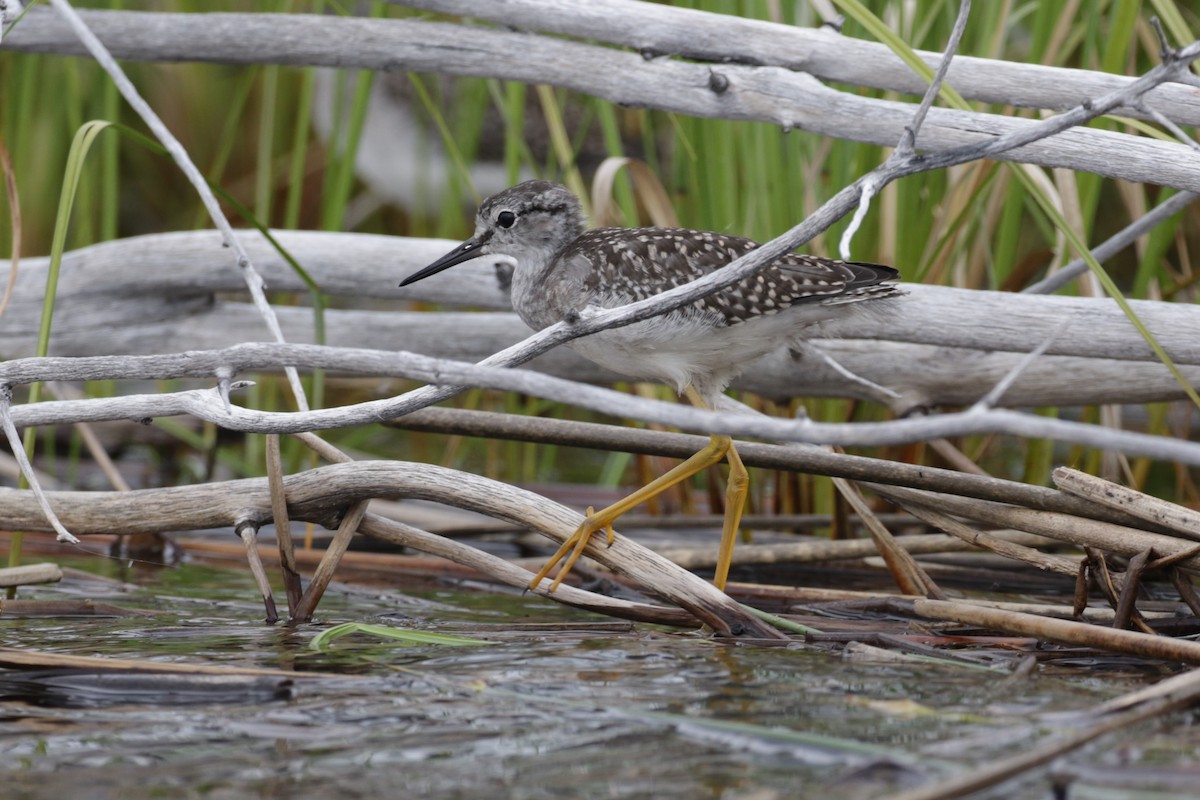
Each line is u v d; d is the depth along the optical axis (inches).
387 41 400.5
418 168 654.5
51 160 645.3
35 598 360.2
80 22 339.0
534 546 446.3
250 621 335.9
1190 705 243.8
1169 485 511.8
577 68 390.0
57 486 494.6
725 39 377.4
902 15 412.8
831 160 442.6
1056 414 458.6
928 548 388.5
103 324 460.8
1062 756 219.3
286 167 724.0
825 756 227.6
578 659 293.7
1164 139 339.9
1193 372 410.3
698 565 402.6
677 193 488.7
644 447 359.3
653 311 281.0
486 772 224.4
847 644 303.1
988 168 389.1
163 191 737.0
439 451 590.6
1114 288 307.7
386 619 342.6
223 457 557.3
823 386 438.3
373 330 464.4
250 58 414.0
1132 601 311.1
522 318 394.0
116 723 249.8
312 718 252.4
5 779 222.1
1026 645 303.9
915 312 379.9
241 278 449.1
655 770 223.8
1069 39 465.1
